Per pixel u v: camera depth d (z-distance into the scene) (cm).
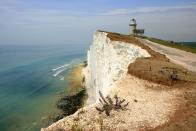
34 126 4066
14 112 4850
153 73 2258
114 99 1994
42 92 6562
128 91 2103
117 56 3731
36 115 4625
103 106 1738
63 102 5456
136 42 3850
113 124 1560
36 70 11281
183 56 3744
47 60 16762
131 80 2306
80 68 11275
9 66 12900
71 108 4975
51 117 4466
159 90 2073
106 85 3944
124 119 1619
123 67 3531
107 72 4116
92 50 6600
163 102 1842
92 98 5669
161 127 1474
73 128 1540
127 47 3672
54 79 8700
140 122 1565
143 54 3241
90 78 6612
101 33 5172
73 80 8312
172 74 2212
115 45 3897
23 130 3909
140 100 1912
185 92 1953
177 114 1609
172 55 3722
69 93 6309
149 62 2600
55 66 12950
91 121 1609
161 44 5100
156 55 3108
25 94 6384
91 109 1778
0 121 4331
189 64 3030
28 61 15875
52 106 5188
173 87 2108
